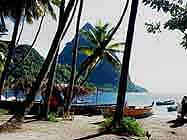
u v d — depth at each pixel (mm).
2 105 24578
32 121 16906
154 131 16609
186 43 4805
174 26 4617
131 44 14945
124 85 14719
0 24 28453
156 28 5254
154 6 4637
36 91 14203
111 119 14852
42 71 14156
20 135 12000
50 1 27469
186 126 20391
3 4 24641
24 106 14125
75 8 20859
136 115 29828
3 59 32438
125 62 14820
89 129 14719
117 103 14586
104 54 35688
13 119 13750
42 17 30375
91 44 35094
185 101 24953
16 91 33094
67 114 21812
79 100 39438
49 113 19219
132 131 13828
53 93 26438
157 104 68000
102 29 35156
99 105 34188
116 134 13477
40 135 12320
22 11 22047
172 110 46656
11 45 22219
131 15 14945
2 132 12359
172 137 15008
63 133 13234
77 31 23516
